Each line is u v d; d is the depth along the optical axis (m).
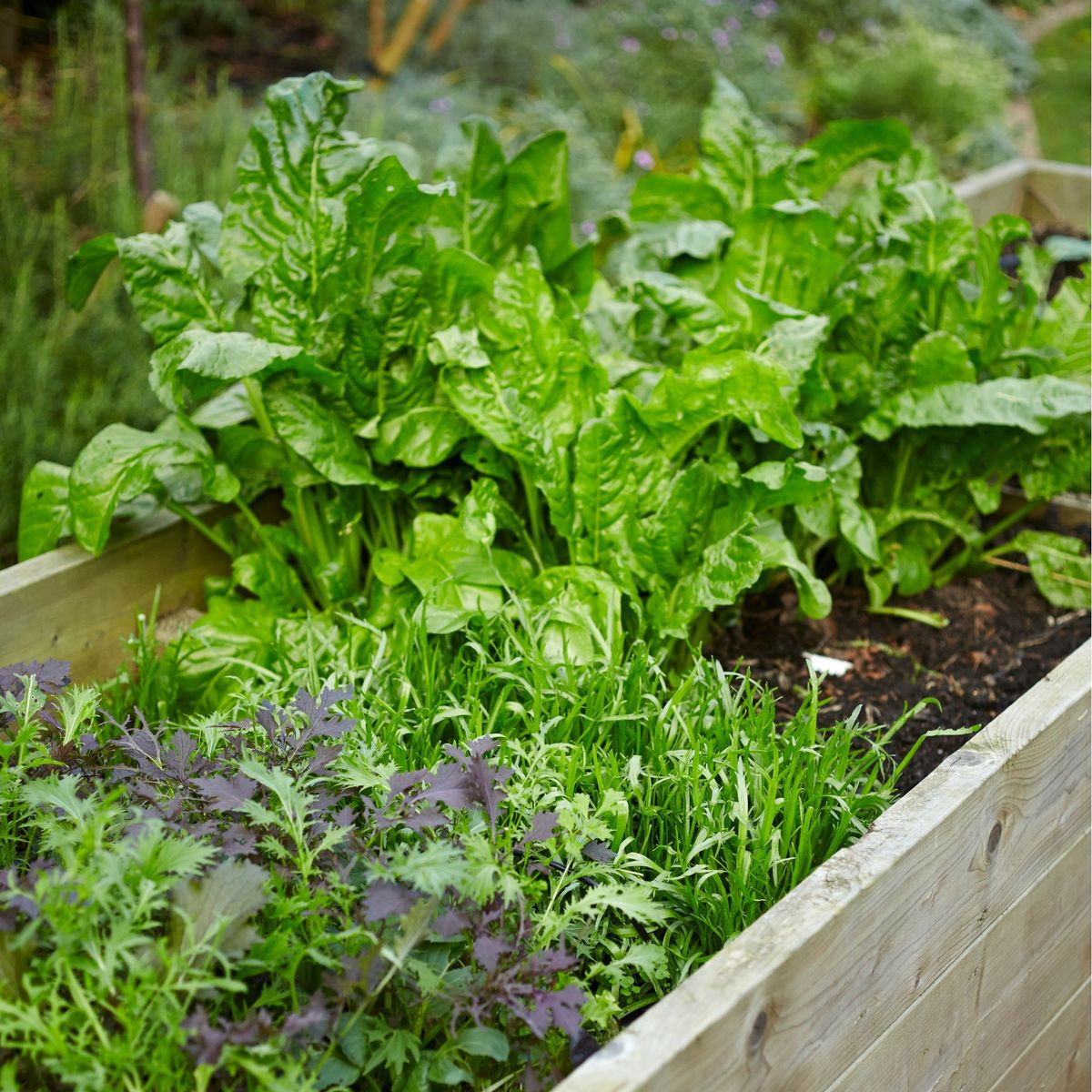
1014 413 2.26
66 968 1.13
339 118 2.09
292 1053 1.20
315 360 2.05
